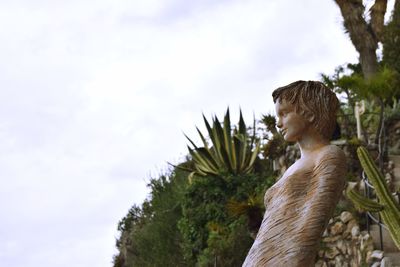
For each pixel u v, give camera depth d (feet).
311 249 11.96
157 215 71.61
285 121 12.92
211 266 57.52
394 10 80.59
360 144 55.26
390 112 66.64
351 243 45.37
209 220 62.49
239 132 66.80
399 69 77.82
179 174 75.25
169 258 67.00
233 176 63.93
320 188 12.23
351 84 59.62
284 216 12.21
